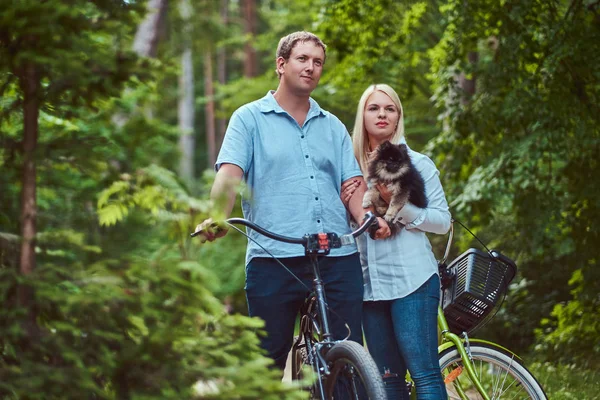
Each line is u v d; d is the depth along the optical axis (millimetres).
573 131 10555
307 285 5062
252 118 5270
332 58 19797
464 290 5500
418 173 5566
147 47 19312
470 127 11469
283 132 5254
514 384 5648
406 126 20125
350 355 4082
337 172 5379
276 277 5055
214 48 31891
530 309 15023
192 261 3389
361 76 14844
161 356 3359
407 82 15414
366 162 5910
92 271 3379
